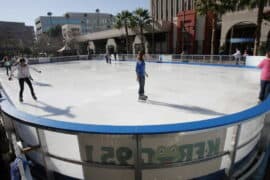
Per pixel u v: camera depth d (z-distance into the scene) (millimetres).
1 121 3895
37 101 5984
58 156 2348
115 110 4938
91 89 7613
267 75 4891
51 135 2264
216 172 2463
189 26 24891
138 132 1855
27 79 5895
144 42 31328
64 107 5320
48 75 12164
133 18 27609
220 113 4578
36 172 2691
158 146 2057
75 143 2193
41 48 46469
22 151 2369
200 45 24547
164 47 29266
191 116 4426
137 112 4746
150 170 2174
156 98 5984
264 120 2855
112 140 2055
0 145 3271
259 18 14523
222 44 21266
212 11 17578
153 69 13711
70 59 25734
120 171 2209
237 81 8617
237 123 2053
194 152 2166
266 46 16875
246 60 13555
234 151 2320
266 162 3090
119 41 37719
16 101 6039
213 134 2152
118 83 8750
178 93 6574
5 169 3234
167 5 31891
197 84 8062
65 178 2467
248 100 5602
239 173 2564
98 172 2271
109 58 20703
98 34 39875
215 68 13719
